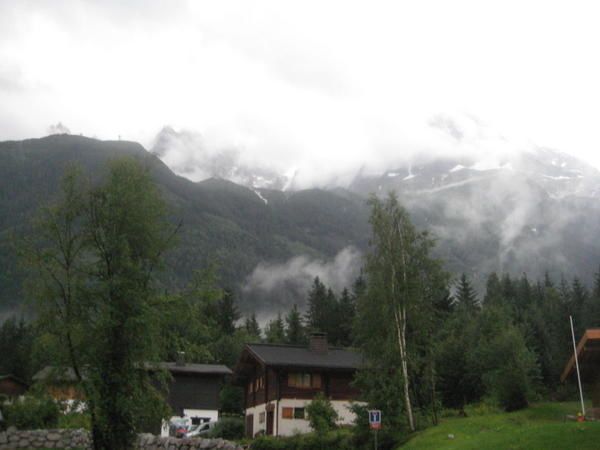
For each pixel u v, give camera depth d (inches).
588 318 3346.5
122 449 1152.2
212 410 2743.6
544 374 2655.0
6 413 1758.1
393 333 1644.9
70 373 1173.1
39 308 1173.1
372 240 1737.2
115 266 1215.6
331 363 2144.4
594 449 877.2
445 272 1723.7
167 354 1241.4
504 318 2765.7
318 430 1713.8
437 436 1382.9
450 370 2359.7
